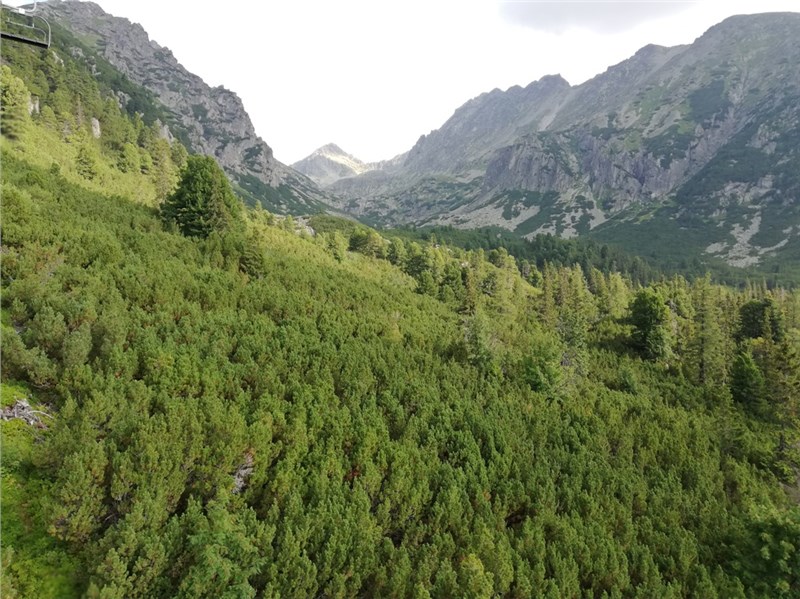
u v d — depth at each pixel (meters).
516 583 17.44
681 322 77.94
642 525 23.23
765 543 20.69
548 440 28.64
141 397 17.30
